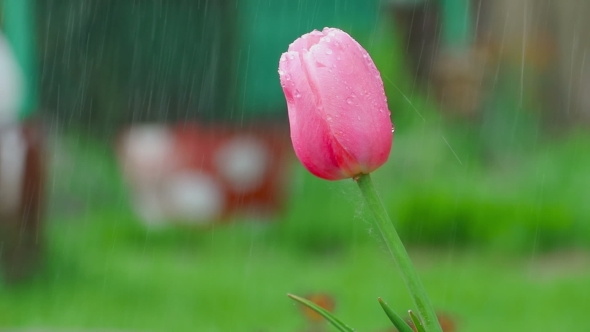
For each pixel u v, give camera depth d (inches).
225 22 542.6
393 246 76.9
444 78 619.8
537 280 399.5
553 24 660.1
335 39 81.9
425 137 545.3
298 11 547.8
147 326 370.6
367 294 382.0
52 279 450.6
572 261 433.1
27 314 397.4
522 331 333.1
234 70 541.0
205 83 542.0
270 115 537.0
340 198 518.0
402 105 577.3
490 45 644.7
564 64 657.0
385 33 592.7
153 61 554.6
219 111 535.8
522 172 526.0
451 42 638.5
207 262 472.1
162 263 469.1
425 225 479.2
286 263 462.6
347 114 79.8
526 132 597.6
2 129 456.4
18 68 470.9
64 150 582.9
